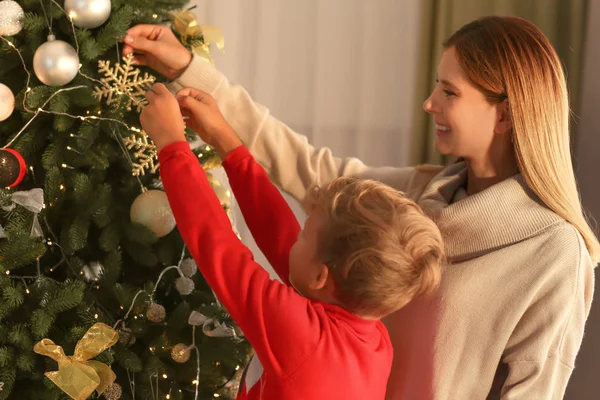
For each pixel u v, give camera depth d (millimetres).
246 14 2574
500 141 1131
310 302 951
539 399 1073
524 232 1085
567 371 1105
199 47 1374
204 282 1508
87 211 1249
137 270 1441
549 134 1081
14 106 1204
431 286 953
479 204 1091
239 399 1091
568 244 1074
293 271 995
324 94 2646
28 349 1176
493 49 1075
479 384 1097
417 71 2555
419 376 1121
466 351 1095
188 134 1475
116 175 1396
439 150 1146
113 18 1206
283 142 1333
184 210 990
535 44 1085
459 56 1095
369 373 959
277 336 910
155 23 1368
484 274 1088
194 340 1354
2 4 1135
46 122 1271
